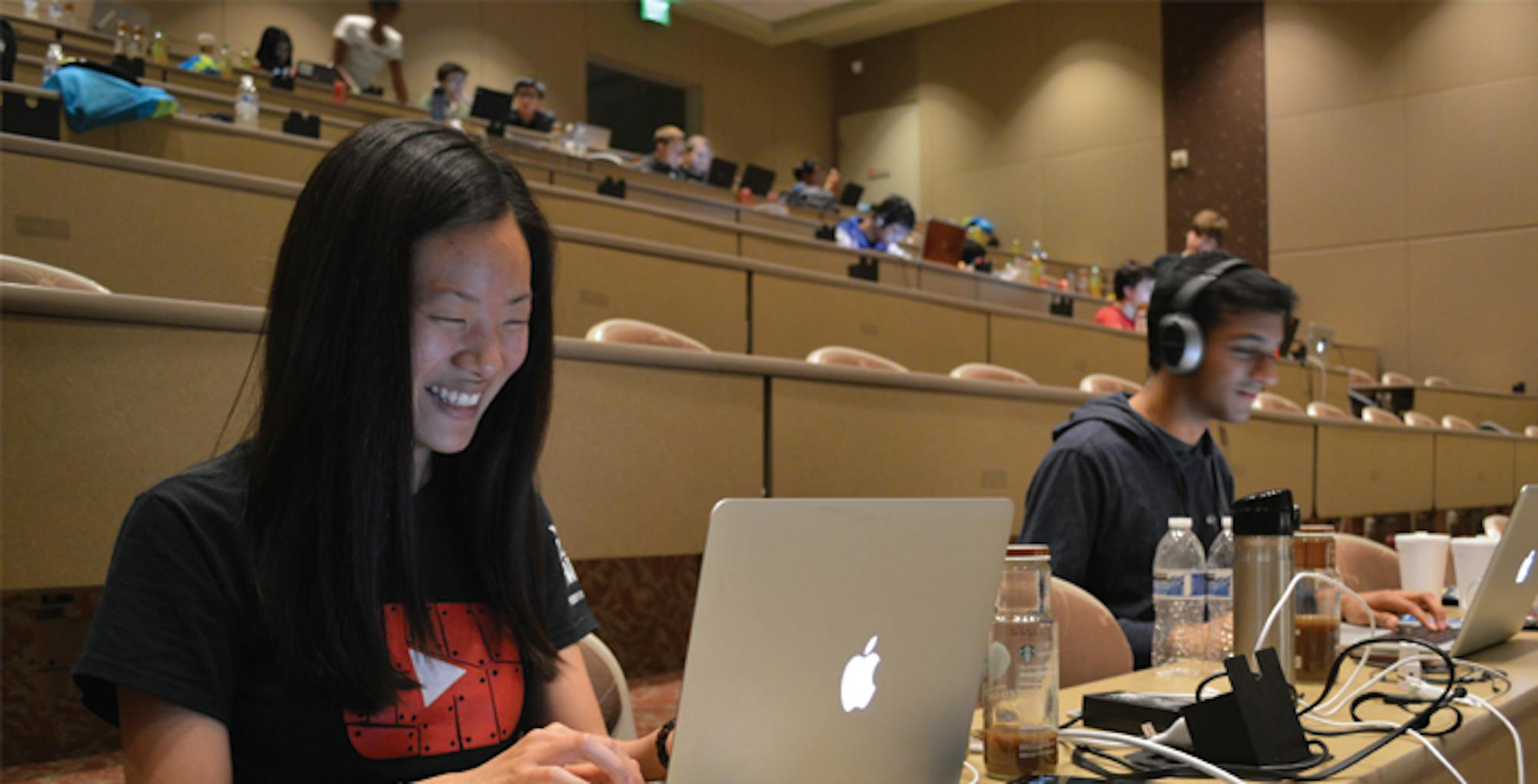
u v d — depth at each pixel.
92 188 2.66
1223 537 1.48
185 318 1.69
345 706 0.84
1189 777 0.92
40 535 1.58
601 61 9.58
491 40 8.82
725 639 0.68
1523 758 1.11
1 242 2.56
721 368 2.35
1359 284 8.68
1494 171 8.20
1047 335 4.82
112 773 1.73
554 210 4.10
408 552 0.87
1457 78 8.37
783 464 2.46
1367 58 8.72
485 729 0.91
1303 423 3.94
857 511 0.73
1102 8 9.92
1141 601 1.73
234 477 0.85
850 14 10.30
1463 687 1.20
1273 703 0.95
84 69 3.24
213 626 0.81
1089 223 9.92
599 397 2.17
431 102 5.89
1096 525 1.74
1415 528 5.05
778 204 7.17
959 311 4.47
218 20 7.45
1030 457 3.02
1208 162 9.35
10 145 2.57
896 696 0.80
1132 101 9.75
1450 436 4.86
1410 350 8.47
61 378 1.60
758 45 10.75
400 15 8.33
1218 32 9.36
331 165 0.84
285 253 0.85
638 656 2.54
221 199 2.82
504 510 0.97
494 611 0.97
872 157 11.15
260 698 0.83
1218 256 1.74
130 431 1.65
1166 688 1.27
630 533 2.20
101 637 0.78
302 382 0.82
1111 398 1.83
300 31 7.78
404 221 0.82
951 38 10.72
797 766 0.75
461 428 0.87
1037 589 0.96
